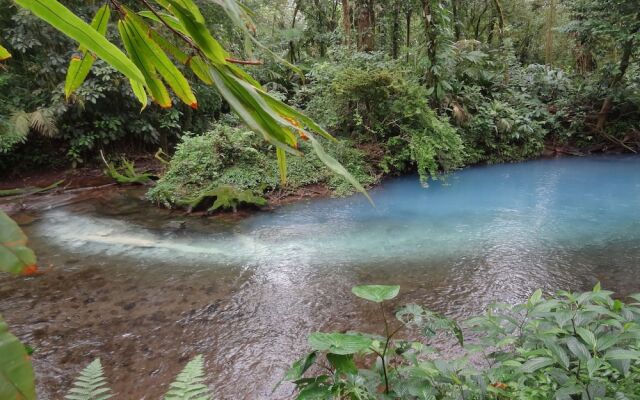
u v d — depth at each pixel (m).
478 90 8.53
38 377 2.13
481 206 5.58
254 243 4.18
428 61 7.56
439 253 3.82
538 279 3.17
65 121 7.02
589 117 9.48
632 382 1.12
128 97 7.19
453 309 2.73
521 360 1.23
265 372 2.17
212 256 3.83
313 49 12.11
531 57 13.84
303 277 3.34
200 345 2.42
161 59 0.61
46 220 4.91
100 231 4.54
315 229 4.65
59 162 7.33
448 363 1.30
